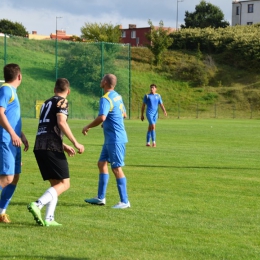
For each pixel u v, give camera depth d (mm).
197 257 8219
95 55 58594
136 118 64812
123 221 10617
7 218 10375
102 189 12297
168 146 28281
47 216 10094
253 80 83750
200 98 80500
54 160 10195
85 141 30312
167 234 9625
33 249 8461
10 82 10281
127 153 24172
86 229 9859
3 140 10023
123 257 8117
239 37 89375
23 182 15289
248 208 12227
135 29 119375
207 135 37406
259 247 8867
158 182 15891
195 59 88000
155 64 86938
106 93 12195
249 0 129625
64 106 10227
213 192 14336
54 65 61281
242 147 28375
